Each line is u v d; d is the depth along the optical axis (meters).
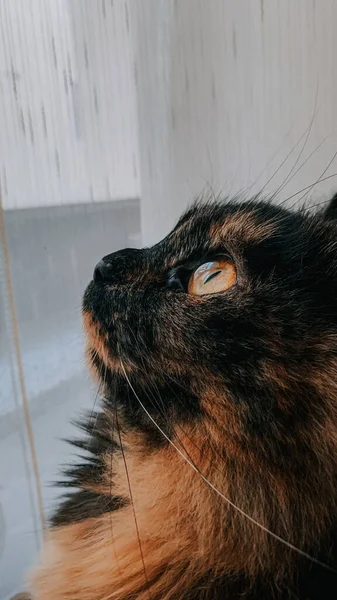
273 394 0.17
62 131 0.21
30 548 0.23
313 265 0.18
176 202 0.24
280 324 0.17
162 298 0.18
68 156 0.21
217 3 0.23
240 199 0.23
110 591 0.20
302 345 0.17
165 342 0.18
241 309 0.17
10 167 0.20
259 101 0.24
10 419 0.22
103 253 0.23
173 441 0.19
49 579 0.22
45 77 0.20
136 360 0.18
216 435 0.18
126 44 0.22
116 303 0.19
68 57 0.20
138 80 0.22
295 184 0.25
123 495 0.22
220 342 0.17
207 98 0.24
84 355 0.21
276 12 0.23
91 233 0.22
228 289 0.18
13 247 0.20
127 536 0.21
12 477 0.22
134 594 0.20
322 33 0.24
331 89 0.24
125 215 0.23
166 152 0.23
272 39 0.24
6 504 0.22
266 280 0.18
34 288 0.21
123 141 0.22
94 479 0.23
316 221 0.19
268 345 0.17
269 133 0.25
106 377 0.20
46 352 0.22
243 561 0.18
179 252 0.20
